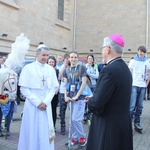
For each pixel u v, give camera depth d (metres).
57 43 16.42
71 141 4.77
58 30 16.55
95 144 2.57
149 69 5.98
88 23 18.03
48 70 3.90
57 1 16.45
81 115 4.64
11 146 4.87
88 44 18.05
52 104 5.75
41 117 3.67
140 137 5.51
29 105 3.70
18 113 8.16
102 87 2.39
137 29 16.38
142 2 16.19
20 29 12.84
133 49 16.47
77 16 18.39
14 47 4.29
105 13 17.47
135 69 5.87
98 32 17.72
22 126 3.71
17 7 12.49
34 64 3.83
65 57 5.68
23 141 3.67
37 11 14.18
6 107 5.36
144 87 5.89
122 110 2.50
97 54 17.75
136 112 5.96
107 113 2.49
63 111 5.73
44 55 3.82
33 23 13.86
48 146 3.70
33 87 3.71
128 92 2.54
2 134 5.62
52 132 3.80
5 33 11.84
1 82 4.31
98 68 6.84
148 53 15.93
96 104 2.40
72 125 4.72
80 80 4.70
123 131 2.48
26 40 4.34
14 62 4.29
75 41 18.45
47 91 3.85
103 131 2.48
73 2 18.42
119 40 2.56
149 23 15.95
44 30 14.91
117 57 2.57
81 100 4.61
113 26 17.19
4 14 11.77
